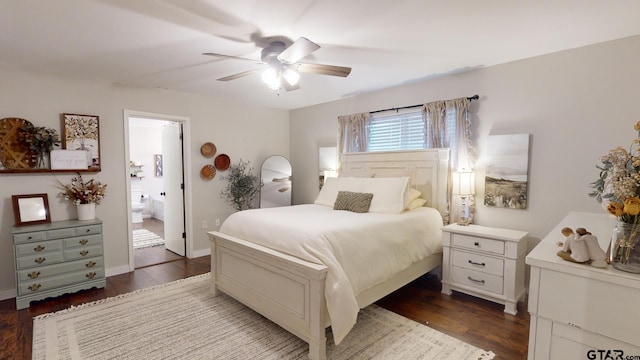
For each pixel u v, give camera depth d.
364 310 2.82
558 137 2.86
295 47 2.06
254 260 2.58
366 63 3.12
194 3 1.91
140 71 3.30
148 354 2.15
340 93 4.38
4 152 3.06
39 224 3.17
